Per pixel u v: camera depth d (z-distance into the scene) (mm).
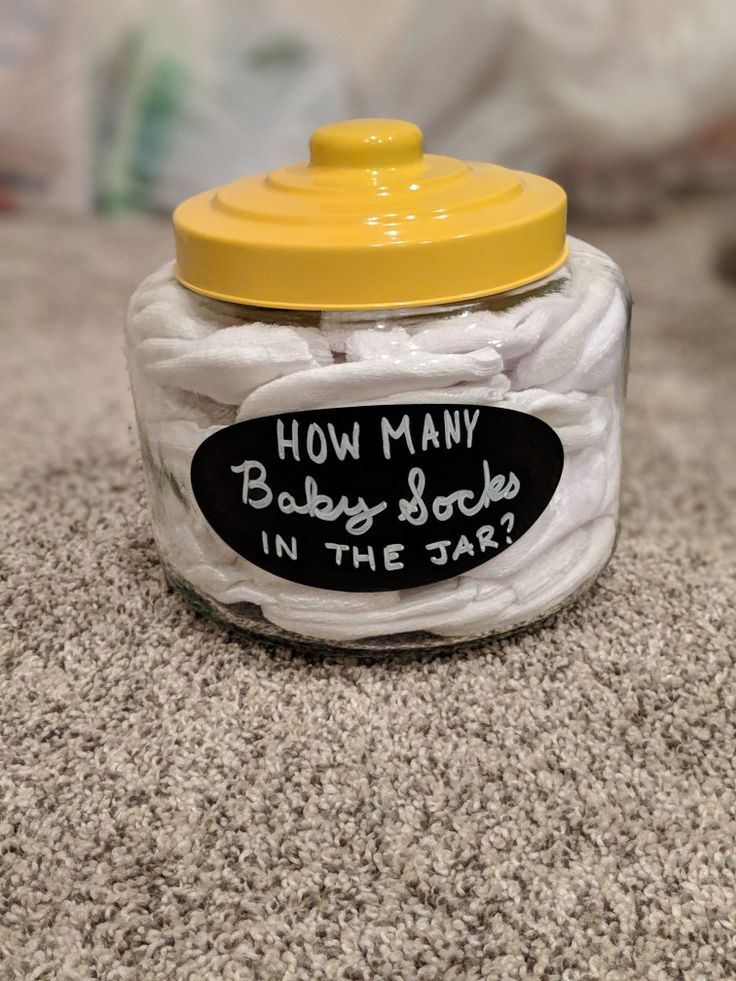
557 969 244
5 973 244
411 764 306
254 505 315
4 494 466
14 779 302
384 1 876
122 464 495
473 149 911
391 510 310
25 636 365
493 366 296
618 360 342
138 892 265
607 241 881
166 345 311
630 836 280
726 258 814
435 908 260
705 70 872
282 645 355
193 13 896
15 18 903
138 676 344
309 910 260
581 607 381
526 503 325
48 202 965
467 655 353
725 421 549
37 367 620
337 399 294
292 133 915
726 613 378
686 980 241
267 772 304
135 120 929
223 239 294
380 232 286
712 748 312
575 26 854
